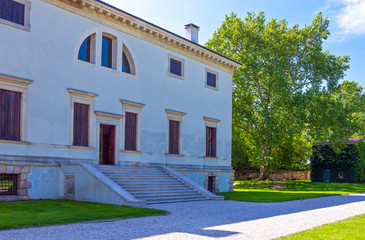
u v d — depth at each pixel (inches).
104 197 684.7
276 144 1515.7
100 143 885.2
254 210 660.1
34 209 572.1
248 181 1800.0
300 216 585.3
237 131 1926.7
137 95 958.4
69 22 809.5
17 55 710.5
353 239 389.4
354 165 1859.0
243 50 1635.1
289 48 1708.9
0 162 658.8
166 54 1060.5
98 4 850.1
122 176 811.4
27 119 717.9
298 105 1520.7
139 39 976.3
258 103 1588.3
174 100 1077.8
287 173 2223.2
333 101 1529.3
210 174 1179.3
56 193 759.7
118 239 364.8
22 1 726.5
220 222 499.2
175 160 1065.5
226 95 1312.7
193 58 1162.0
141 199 726.5
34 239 358.0
